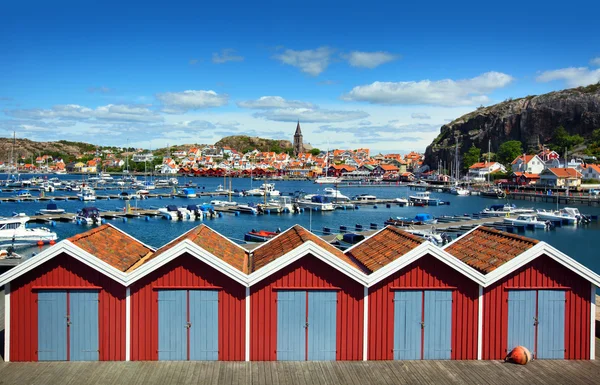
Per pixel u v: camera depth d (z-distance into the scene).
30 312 16.80
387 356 17.42
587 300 17.69
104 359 16.92
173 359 17.08
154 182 178.62
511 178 165.50
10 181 179.00
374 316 17.39
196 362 16.95
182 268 17.03
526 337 17.61
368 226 77.25
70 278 16.83
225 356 17.16
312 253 17.09
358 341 17.38
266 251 20.72
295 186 193.75
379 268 17.44
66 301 16.84
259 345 17.20
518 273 17.58
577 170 147.62
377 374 16.25
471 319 17.56
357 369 16.61
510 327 17.61
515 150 197.62
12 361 16.78
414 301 17.45
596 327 21.47
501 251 18.77
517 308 17.61
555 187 136.12
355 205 111.81
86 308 16.89
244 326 17.16
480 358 17.55
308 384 15.45
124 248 20.28
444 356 17.55
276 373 16.22
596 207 107.75
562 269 17.62
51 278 16.80
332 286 17.27
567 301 17.64
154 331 17.03
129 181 183.38
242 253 21.59
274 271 17.00
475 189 155.12
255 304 17.17
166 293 17.02
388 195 150.12
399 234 20.84
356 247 22.53
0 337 18.92
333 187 185.50
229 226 78.62
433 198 132.12
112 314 16.92
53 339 16.84
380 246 20.75
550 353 17.67
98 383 15.30
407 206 116.25
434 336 17.50
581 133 191.62
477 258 19.27
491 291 17.56
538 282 17.59
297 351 17.30
